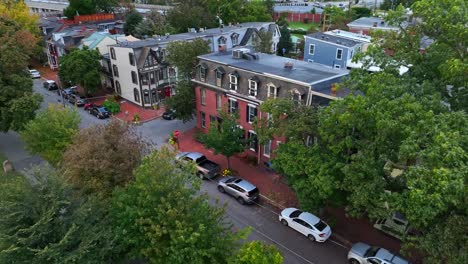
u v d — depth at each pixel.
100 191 19.06
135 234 16.36
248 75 30.95
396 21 20.30
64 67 47.25
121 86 49.03
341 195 20.72
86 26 67.56
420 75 19.73
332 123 19.00
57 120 27.20
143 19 68.56
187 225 15.64
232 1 72.12
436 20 17.81
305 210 21.30
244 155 33.25
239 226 23.88
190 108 37.66
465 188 13.05
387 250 20.00
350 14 79.50
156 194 16.44
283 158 21.25
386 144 17.31
